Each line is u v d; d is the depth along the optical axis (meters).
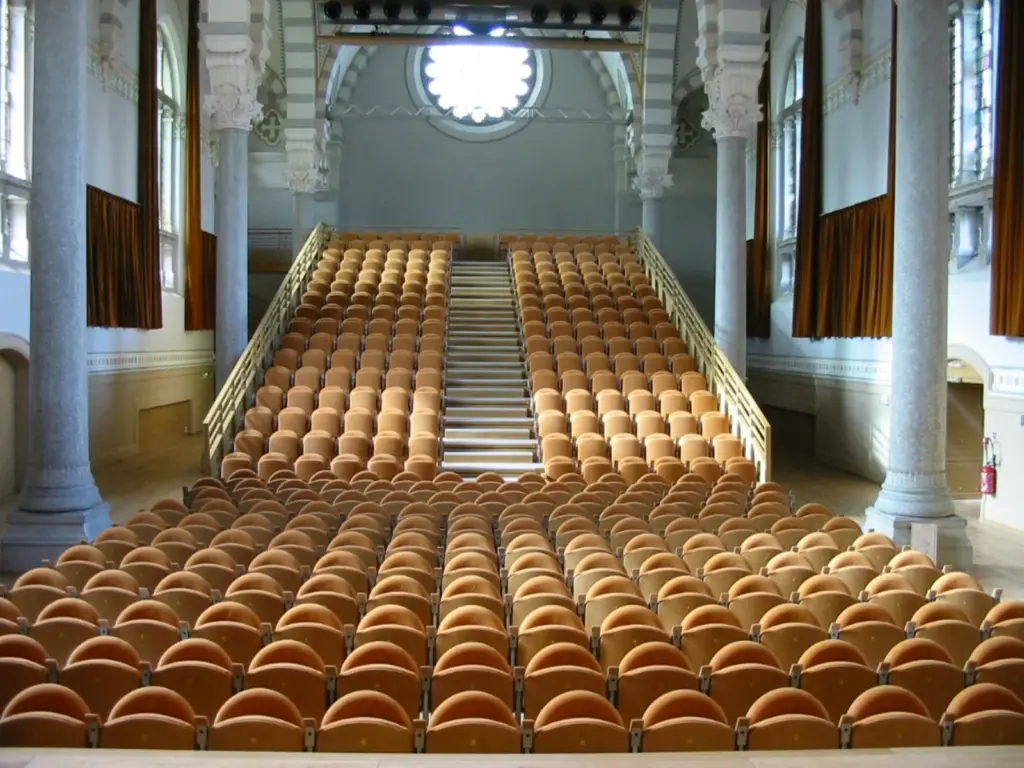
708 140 25.88
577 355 16.22
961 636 5.52
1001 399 12.75
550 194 26.33
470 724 3.84
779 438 21.22
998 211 11.95
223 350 14.95
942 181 10.06
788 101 20.72
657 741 3.90
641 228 21.83
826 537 7.94
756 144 21.48
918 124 10.02
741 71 14.48
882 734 4.00
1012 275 11.82
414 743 3.85
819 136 18.42
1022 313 11.70
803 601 6.11
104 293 15.71
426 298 18.48
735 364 14.97
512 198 26.28
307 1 20.23
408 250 22.47
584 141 26.38
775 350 21.06
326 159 23.36
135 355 17.73
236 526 8.16
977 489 15.44
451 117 26.16
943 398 10.22
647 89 20.91
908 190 10.12
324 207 25.44
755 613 6.03
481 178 26.25
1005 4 11.73
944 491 10.23
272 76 24.08
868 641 5.47
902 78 10.15
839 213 17.47
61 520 9.52
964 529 10.12
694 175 25.95
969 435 15.44
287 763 3.41
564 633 5.23
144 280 17.38
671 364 15.98
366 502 9.16
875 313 15.83
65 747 3.76
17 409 13.98
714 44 14.65
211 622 5.41
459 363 16.31
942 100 10.01
